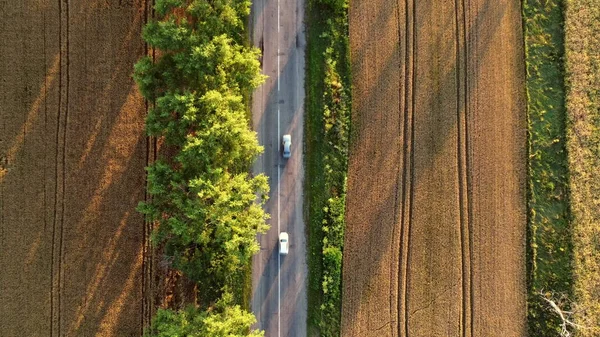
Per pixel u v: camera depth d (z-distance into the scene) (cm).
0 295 2659
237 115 2245
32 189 2672
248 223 2327
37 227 2672
